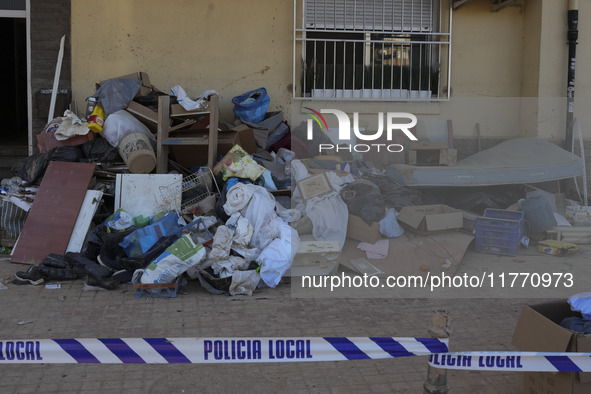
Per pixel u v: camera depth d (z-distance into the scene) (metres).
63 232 6.15
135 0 8.18
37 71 8.09
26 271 5.63
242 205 5.78
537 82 8.71
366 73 8.67
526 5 8.88
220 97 8.49
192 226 5.77
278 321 4.61
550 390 3.03
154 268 5.14
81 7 8.08
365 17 8.68
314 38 8.59
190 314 4.75
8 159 8.73
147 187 6.46
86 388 3.45
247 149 7.32
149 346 2.64
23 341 2.60
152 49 8.28
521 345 3.15
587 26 8.76
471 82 8.98
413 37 8.88
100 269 5.38
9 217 6.42
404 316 4.71
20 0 8.17
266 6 8.45
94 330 4.37
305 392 3.46
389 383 3.58
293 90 8.42
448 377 3.65
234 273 5.23
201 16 8.34
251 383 3.56
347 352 2.68
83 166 6.57
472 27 8.90
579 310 3.09
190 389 3.47
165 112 6.94
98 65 8.18
